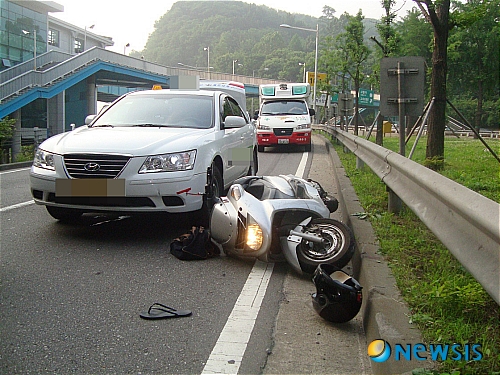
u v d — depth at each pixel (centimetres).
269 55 15325
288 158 1841
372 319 394
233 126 807
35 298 482
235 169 870
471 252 321
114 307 465
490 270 291
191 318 445
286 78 13788
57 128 4234
